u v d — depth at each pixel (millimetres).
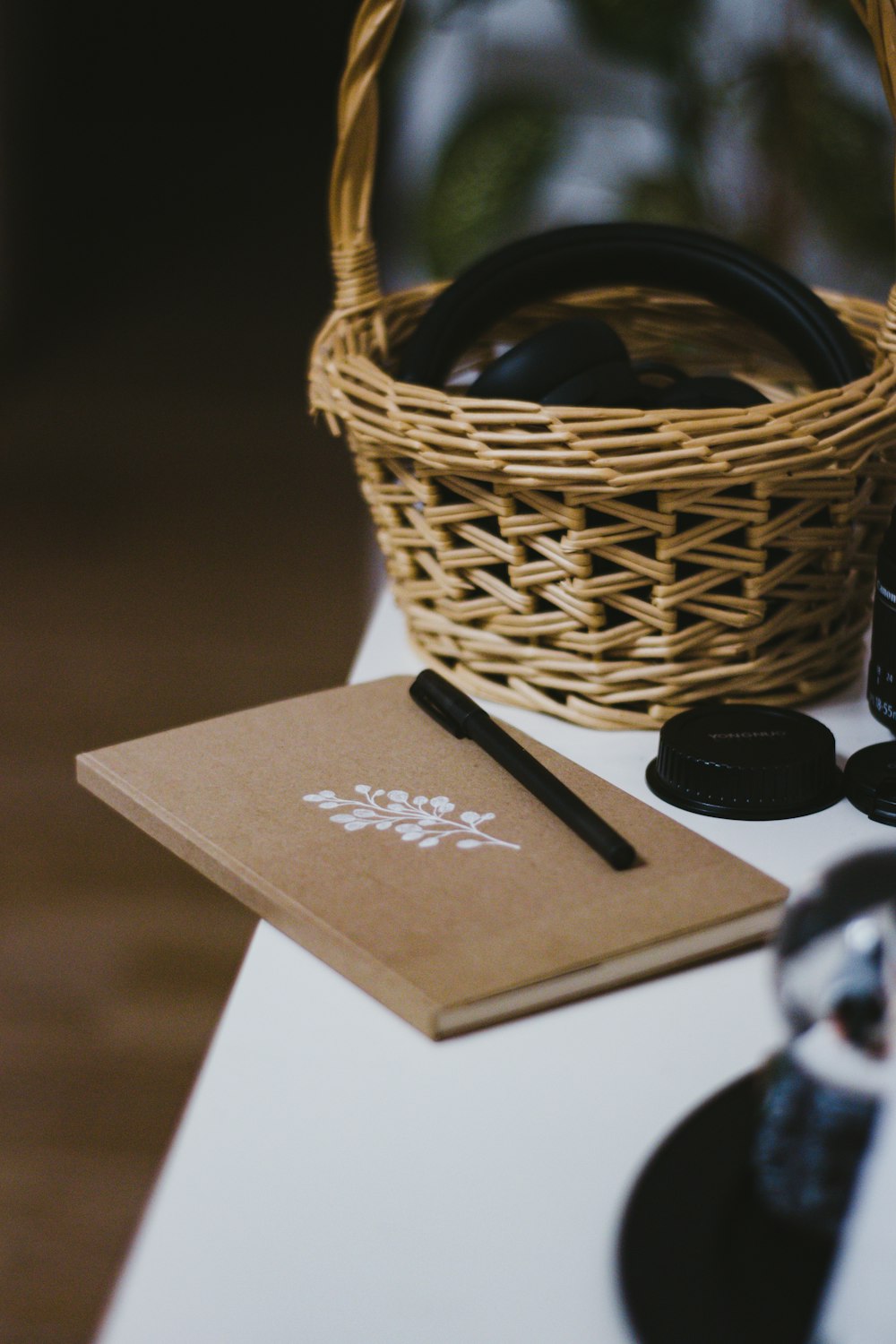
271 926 928
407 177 2016
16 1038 1854
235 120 9156
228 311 5578
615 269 1163
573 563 1015
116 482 3842
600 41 1796
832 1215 771
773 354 1223
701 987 898
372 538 3066
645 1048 873
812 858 963
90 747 2496
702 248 1149
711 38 1809
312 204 7328
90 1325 1455
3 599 3111
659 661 1045
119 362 4934
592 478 989
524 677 1066
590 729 1059
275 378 4793
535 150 1854
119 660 2830
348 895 917
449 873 930
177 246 6508
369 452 1057
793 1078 776
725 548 1021
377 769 1006
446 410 1013
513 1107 854
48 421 4332
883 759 1007
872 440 1026
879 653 1032
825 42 1801
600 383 1059
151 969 1988
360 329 1159
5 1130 1695
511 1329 792
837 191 1816
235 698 2666
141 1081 1775
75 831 2301
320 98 9727
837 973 767
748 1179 796
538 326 1239
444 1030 871
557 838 954
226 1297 804
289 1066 870
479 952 888
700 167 1867
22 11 5352
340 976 905
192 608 3074
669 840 951
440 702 1033
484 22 1878
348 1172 835
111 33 8852
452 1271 806
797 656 1061
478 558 1044
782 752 998
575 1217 819
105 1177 1621
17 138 5242
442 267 1891
